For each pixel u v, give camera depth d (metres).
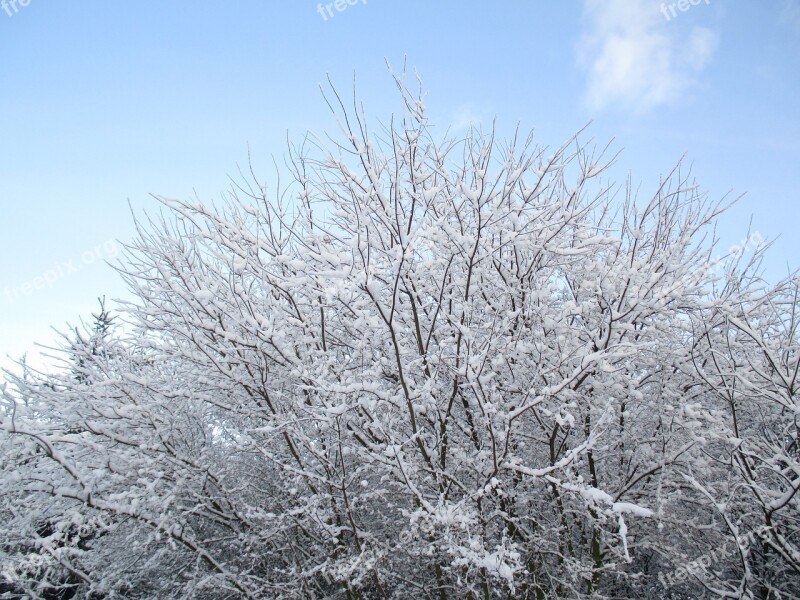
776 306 6.14
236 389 5.84
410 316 5.68
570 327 5.15
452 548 4.00
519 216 5.46
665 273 4.84
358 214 5.04
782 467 5.82
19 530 4.91
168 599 5.62
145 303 5.93
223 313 5.50
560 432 6.01
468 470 5.52
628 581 5.81
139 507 4.93
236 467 6.16
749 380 5.39
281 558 5.90
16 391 5.21
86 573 6.07
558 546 5.38
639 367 6.06
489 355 5.41
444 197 5.84
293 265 4.83
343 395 4.73
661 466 5.27
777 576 5.88
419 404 5.23
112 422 5.43
